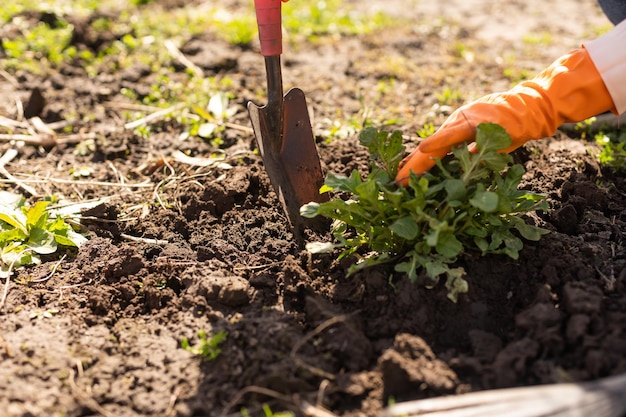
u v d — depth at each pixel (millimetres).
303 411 994
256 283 1149
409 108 1622
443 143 1088
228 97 1650
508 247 1105
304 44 1938
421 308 1076
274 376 1012
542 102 1114
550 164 1353
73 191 1406
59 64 1791
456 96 1637
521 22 2105
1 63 1771
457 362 1021
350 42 1951
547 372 1001
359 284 1114
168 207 1334
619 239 1182
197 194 1333
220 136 1529
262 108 1183
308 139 1201
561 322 1041
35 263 1221
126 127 1564
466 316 1081
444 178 1114
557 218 1200
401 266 1090
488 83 1714
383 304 1094
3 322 1115
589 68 1119
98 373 1047
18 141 1524
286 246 1211
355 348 1043
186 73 1785
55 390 1025
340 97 1675
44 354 1063
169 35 1938
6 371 1043
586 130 1477
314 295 1118
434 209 1091
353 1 2340
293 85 1728
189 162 1438
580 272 1097
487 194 1048
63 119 1627
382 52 1894
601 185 1314
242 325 1090
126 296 1152
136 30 1947
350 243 1137
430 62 1836
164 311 1130
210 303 1129
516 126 1099
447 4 2307
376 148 1129
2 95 1678
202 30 1961
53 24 1947
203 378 1040
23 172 1458
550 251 1126
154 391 1029
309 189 1201
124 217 1320
